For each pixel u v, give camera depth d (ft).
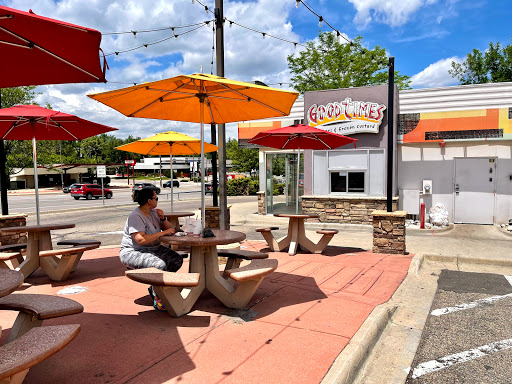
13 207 79.00
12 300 9.57
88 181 178.91
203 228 14.70
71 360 10.19
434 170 40.70
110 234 38.06
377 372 10.94
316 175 42.19
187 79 13.60
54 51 8.07
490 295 17.85
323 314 14.01
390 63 25.50
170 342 11.38
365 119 39.29
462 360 11.62
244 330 12.38
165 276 12.03
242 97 16.03
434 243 30.25
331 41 78.54
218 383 9.10
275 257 24.31
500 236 33.88
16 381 7.23
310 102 42.27
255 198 91.61
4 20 7.09
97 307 14.55
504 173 38.37
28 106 19.35
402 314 15.24
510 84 37.42
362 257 24.34
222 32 22.85
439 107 39.70
